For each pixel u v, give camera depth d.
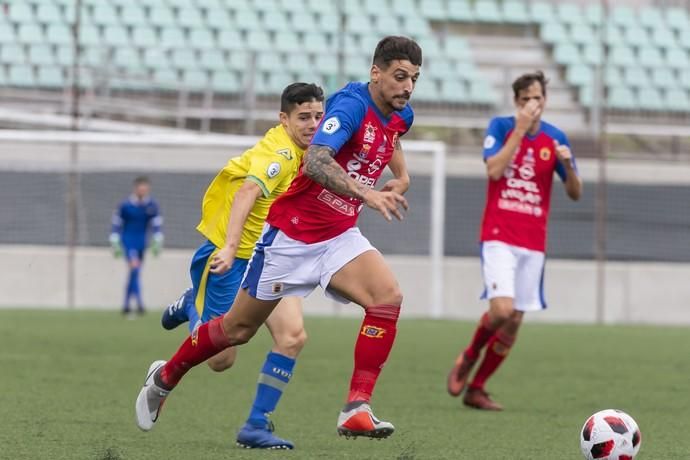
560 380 37.62
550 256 73.62
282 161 21.56
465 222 74.38
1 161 70.94
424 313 69.88
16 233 70.94
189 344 20.91
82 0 84.62
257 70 82.31
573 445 23.70
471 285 69.50
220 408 28.88
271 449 22.16
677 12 95.69
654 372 40.31
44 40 83.44
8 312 61.81
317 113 22.05
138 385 33.22
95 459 20.20
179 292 68.88
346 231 20.36
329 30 88.56
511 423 27.31
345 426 19.09
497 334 30.31
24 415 26.47
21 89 78.94
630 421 19.50
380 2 90.75
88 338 47.97
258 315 20.78
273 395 22.56
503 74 83.12
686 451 23.14
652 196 74.94
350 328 56.44
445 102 84.00
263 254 20.47
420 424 26.86
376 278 19.80
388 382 36.00
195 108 78.50
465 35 92.69
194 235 72.44
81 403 28.98
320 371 38.41
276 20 87.94
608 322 68.94
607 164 76.69
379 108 19.77
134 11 85.44
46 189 71.44
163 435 23.89
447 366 40.94
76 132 64.94
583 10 94.38
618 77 88.75
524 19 93.06
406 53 19.31
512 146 30.08
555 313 69.75
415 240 73.50
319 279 20.34
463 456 21.88
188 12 86.44
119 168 72.12
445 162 74.88
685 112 86.00
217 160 73.25
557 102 87.25
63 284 68.00
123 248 61.00
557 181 74.12
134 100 78.50
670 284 70.19
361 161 19.94
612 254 74.25
